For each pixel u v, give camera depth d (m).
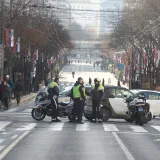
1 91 81.75
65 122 58.16
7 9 126.19
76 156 32.44
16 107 91.19
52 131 47.78
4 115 68.50
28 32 146.25
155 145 38.28
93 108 59.09
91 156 32.50
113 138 42.66
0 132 45.97
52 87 58.72
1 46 117.06
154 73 164.88
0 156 31.98
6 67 136.75
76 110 57.31
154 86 149.38
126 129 51.25
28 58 156.75
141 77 174.12
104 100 60.69
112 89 61.34
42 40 169.25
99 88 58.88
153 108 69.00
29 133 45.53
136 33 168.88
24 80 151.88
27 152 33.91
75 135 44.66
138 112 56.34
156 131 49.66
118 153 33.84
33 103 109.81
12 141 39.44
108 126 54.38
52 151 34.50
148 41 169.25
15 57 142.75
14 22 126.62
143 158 31.83
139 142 40.09
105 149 35.75
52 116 58.59
